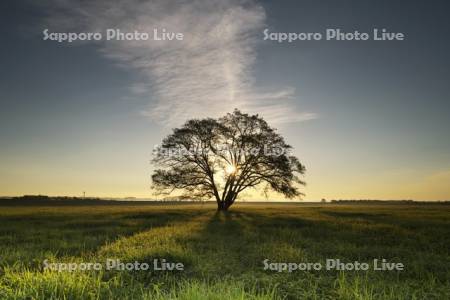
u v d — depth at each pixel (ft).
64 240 45.27
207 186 139.95
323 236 53.16
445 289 23.07
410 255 35.94
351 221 82.94
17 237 50.88
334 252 37.78
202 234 52.19
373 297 20.53
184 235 48.91
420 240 48.52
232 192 139.54
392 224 74.59
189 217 98.63
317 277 26.66
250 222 78.69
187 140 133.80
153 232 54.54
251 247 39.37
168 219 90.12
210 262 30.12
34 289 19.63
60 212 131.34
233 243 42.63
